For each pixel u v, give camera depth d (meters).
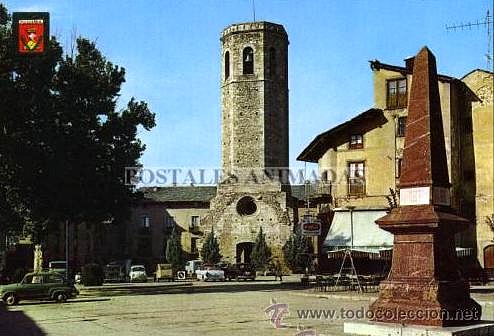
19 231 42.94
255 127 71.44
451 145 45.94
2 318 26.31
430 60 18.44
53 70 40.91
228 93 72.62
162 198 88.88
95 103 42.47
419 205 17.83
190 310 28.42
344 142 49.75
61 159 39.44
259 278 66.00
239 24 71.81
